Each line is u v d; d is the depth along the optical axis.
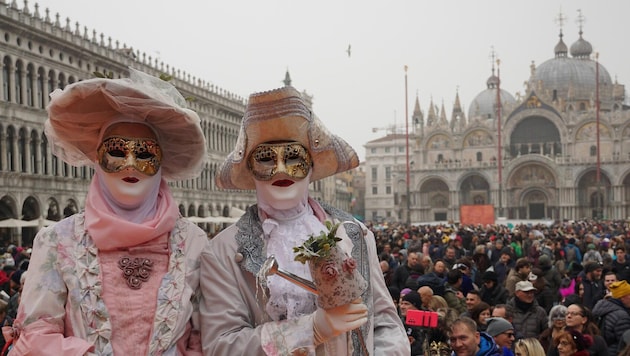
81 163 5.71
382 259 21.20
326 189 121.00
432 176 120.94
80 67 54.66
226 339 4.70
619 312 11.57
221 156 79.38
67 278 4.86
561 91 133.50
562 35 143.25
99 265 4.92
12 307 13.20
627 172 108.88
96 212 5.01
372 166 155.50
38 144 49.16
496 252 25.95
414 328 10.46
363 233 5.38
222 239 5.20
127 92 5.01
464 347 8.76
